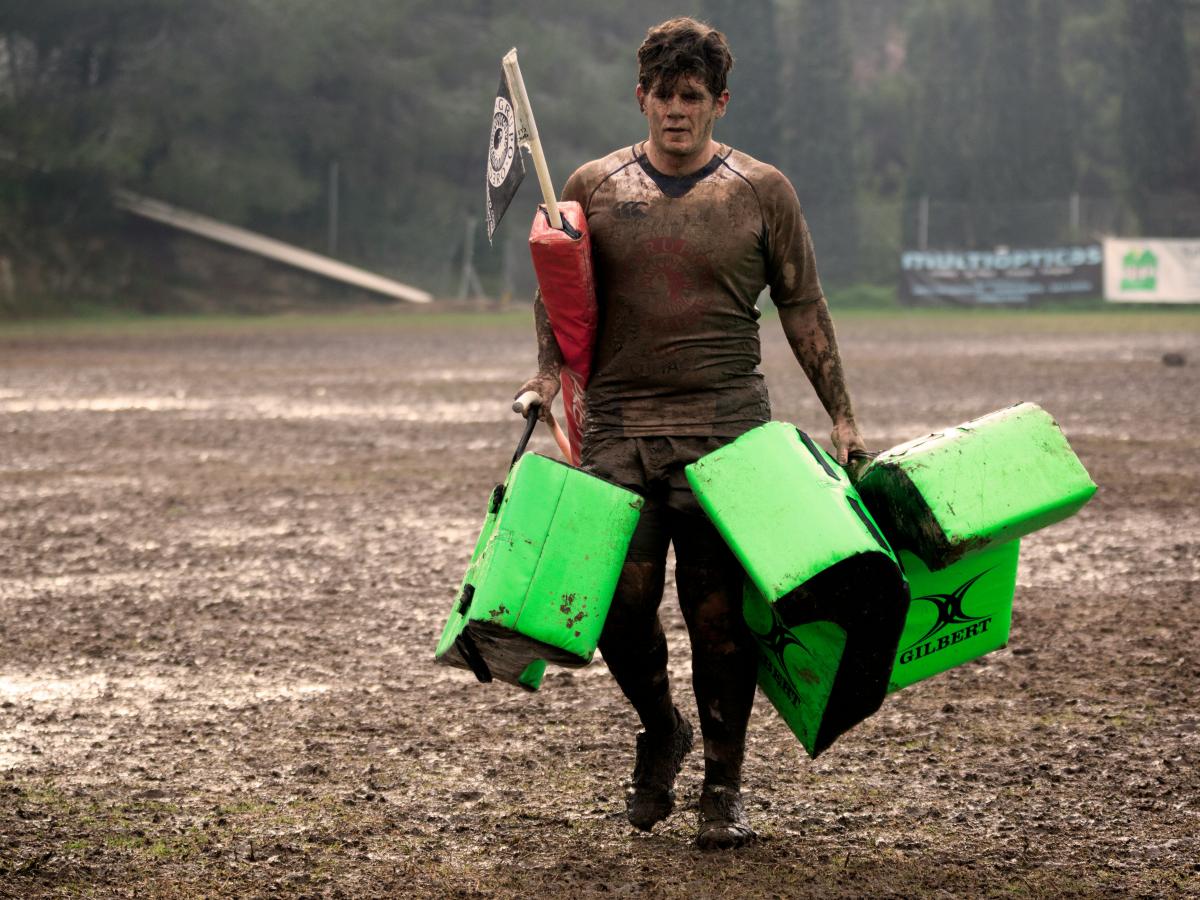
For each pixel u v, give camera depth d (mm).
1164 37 142875
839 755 10414
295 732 11156
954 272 122625
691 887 8055
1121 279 117750
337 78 145250
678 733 9039
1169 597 15445
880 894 7914
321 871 8336
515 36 151500
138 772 10203
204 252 135000
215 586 16766
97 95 132125
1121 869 8227
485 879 8211
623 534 8000
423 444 30625
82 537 20000
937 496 7938
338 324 105125
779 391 42469
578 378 8977
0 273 120750
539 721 11375
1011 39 146500
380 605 15719
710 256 8570
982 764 10141
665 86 8445
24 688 12523
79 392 44750
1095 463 26109
